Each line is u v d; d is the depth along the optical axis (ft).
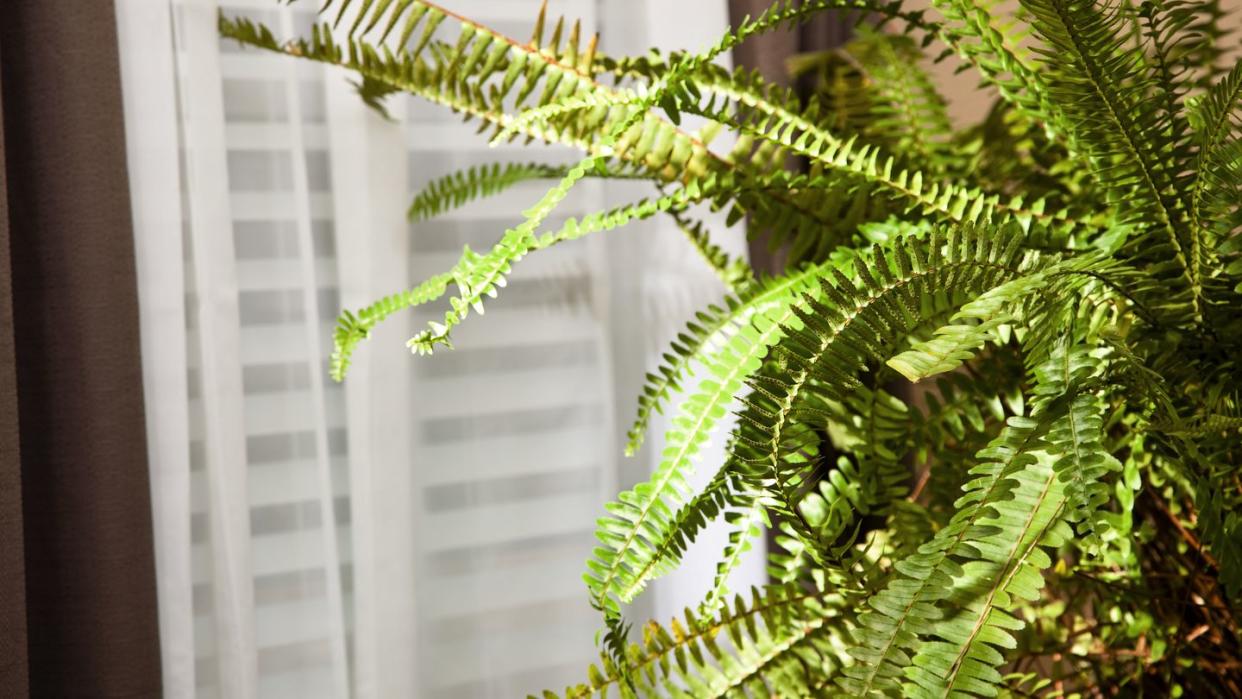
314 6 3.01
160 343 2.74
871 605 1.69
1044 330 1.83
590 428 3.38
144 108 2.72
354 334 2.38
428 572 3.26
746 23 2.24
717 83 2.51
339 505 3.16
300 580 3.10
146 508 2.62
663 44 3.22
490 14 3.16
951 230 1.84
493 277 2.01
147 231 2.72
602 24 3.35
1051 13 1.82
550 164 3.33
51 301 2.53
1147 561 2.51
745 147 2.69
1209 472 2.01
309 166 3.11
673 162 2.58
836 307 1.84
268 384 3.07
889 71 2.90
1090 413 1.73
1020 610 2.70
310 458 3.09
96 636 2.57
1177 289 2.10
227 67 2.97
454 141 3.26
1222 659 2.37
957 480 2.45
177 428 2.77
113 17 2.57
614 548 2.13
